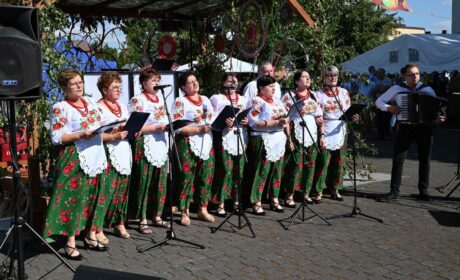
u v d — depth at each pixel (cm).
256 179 650
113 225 570
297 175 684
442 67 1683
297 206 704
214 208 683
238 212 591
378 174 934
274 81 636
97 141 493
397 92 712
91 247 518
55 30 579
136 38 1006
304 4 808
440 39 1736
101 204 515
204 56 886
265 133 638
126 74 694
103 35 848
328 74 688
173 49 983
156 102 566
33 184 565
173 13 891
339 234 571
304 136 667
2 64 377
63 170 480
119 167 521
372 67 1562
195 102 590
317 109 679
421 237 559
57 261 489
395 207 695
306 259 491
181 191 603
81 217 496
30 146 571
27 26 391
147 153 559
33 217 564
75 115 478
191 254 506
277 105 639
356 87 952
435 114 690
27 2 562
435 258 491
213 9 866
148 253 509
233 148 628
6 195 646
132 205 577
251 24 815
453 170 972
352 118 646
